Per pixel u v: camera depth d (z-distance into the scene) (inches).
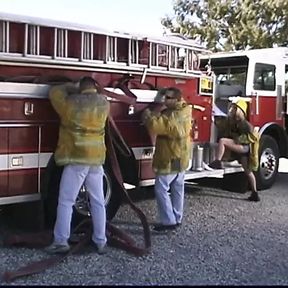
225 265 197.9
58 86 213.2
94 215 207.3
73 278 179.9
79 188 205.8
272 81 358.0
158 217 265.3
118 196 243.9
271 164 356.8
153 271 189.2
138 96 253.9
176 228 245.8
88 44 237.5
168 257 205.6
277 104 361.1
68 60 229.1
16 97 209.9
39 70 225.3
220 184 367.2
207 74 310.2
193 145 299.3
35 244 212.4
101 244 206.8
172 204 247.3
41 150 218.8
